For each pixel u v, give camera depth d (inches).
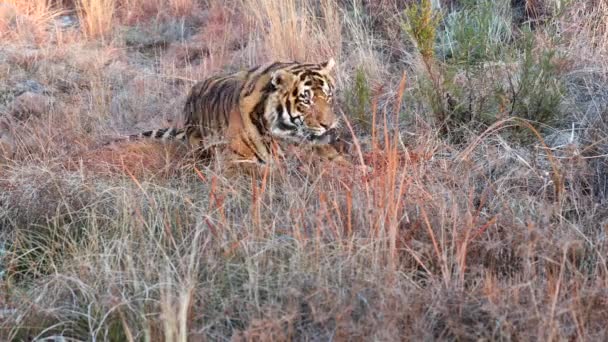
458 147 413.7
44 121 469.7
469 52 458.3
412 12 425.1
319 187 348.5
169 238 329.1
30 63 575.8
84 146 432.5
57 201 363.9
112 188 358.9
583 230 331.0
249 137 392.2
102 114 494.3
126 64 582.6
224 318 280.5
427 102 438.3
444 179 367.9
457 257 291.3
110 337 279.7
